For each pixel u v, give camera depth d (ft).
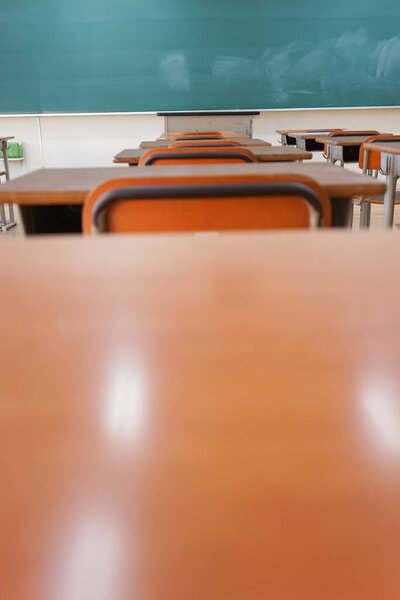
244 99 22.21
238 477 0.58
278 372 0.79
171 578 0.47
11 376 0.79
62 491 0.57
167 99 22.08
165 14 21.16
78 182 4.52
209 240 1.61
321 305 1.07
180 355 0.85
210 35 21.45
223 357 0.84
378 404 0.70
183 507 0.54
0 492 0.57
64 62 21.47
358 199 12.16
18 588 0.47
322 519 0.53
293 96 22.21
